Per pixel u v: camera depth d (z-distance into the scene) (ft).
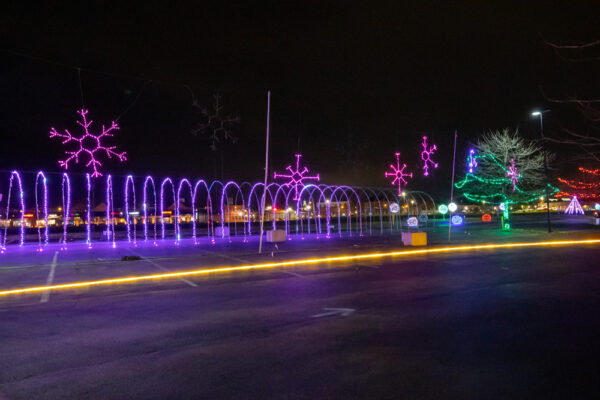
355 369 16.90
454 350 19.12
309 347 19.86
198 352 19.52
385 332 22.17
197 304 30.12
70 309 29.30
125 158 61.87
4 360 19.06
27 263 55.62
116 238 102.17
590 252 60.34
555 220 154.92
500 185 111.45
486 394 14.43
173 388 15.47
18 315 27.84
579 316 25.12
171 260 56.54
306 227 138.31
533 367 16.92
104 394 15.14
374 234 104.73
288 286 36.60
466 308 27.58
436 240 82.43
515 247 68.64
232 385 15.56
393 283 37.42
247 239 94.48
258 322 24.76
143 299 32.17
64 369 17.76
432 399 14.07
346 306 28.60
